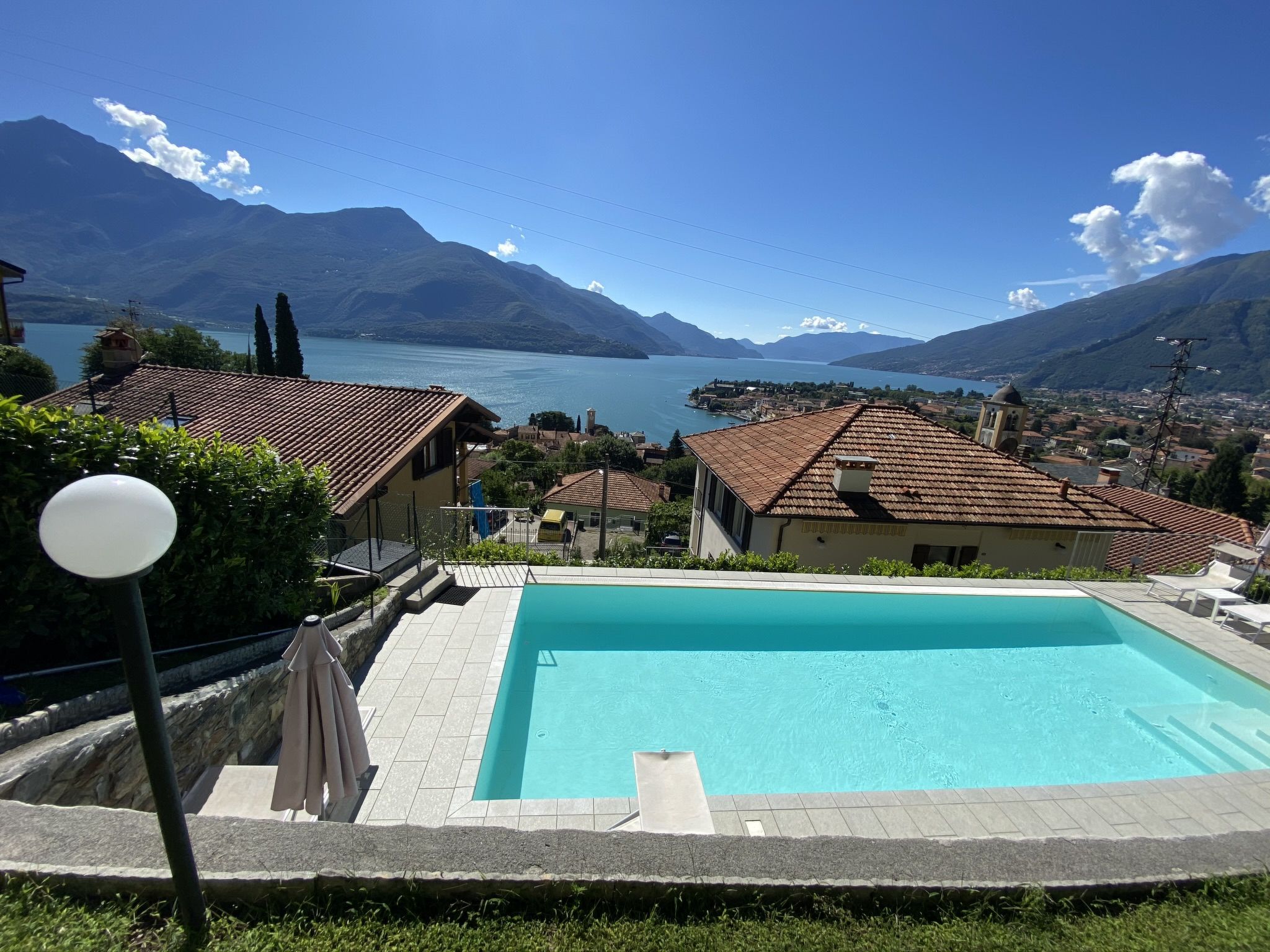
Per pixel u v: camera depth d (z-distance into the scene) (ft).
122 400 53.67
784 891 9.62
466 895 9.19
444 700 19.44
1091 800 15.96
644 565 35.04
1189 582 32.91
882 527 39.58
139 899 8.54
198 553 16.42
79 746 11.18
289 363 126.52
